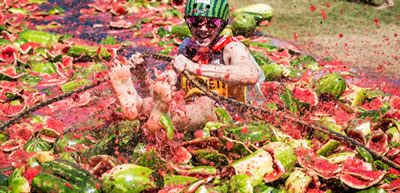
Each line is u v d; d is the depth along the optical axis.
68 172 3.06
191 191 3.02
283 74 5.46
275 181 3.37
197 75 3.59
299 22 8.27
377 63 6.27
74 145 3.69
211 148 3.50
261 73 4.06
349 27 7.84
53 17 8.89
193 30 3.79
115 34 7.82
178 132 3.69
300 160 3.49
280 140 3.75
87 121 4.05
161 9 9.23
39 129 4.17
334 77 4.95
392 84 5.61
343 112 4.62
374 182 3.18
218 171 3.34
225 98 3.55
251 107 3.60
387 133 4.01
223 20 3.77
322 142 3.90
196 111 3.64
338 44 7.05
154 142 3.39
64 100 4.96
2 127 3.71
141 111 3.50
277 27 8.04
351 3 9.32
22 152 3.78
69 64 6.20
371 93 5.12
